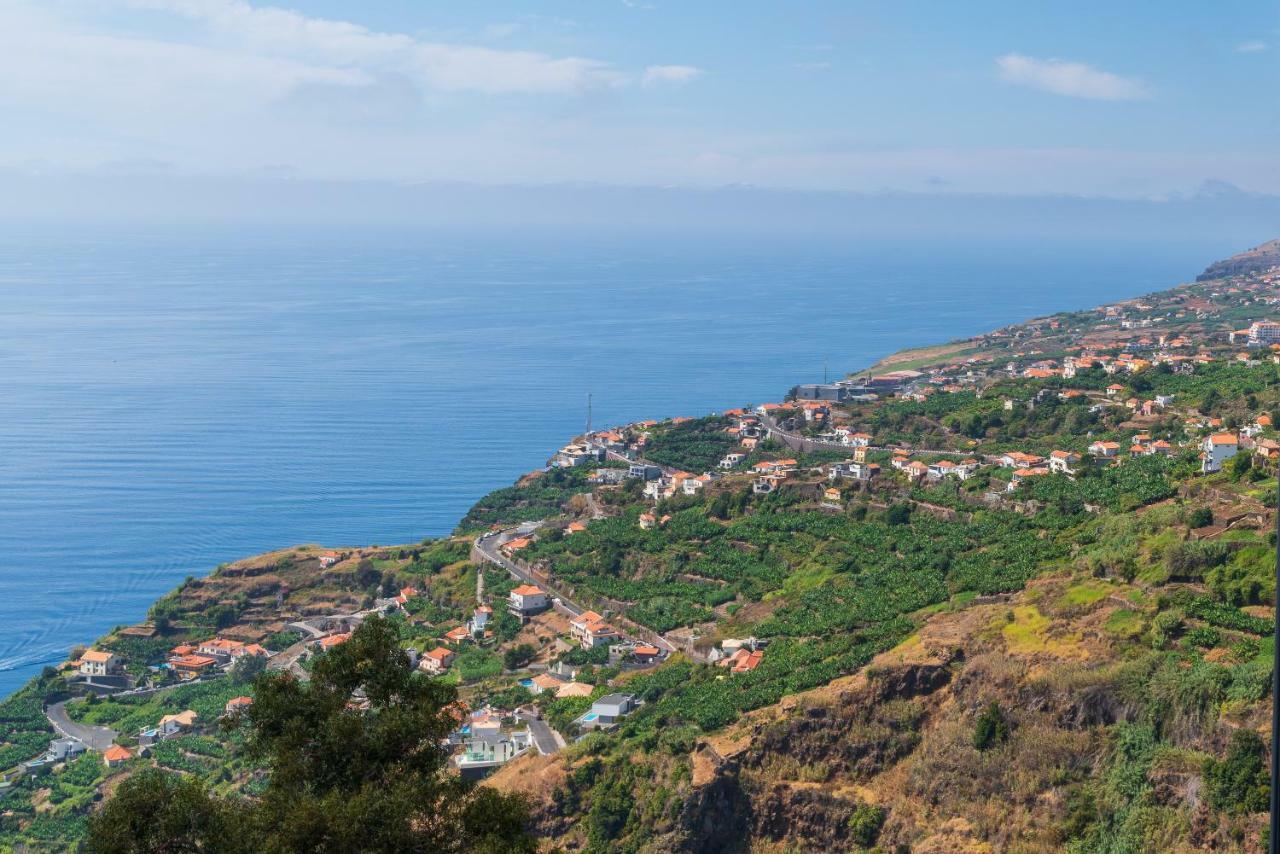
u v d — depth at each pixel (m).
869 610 153.50
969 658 123.06
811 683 132.25
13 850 139.12
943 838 107.94
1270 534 125.44
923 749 117.38
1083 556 142.12
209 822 56.31
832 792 117.38
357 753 59.31
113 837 54.78
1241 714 98.19
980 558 159.62
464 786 60.88
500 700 159.00
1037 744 108.81
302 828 53.09
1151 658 108.88
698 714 133.00
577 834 123.88
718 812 119.62
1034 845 102.44
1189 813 95.50
